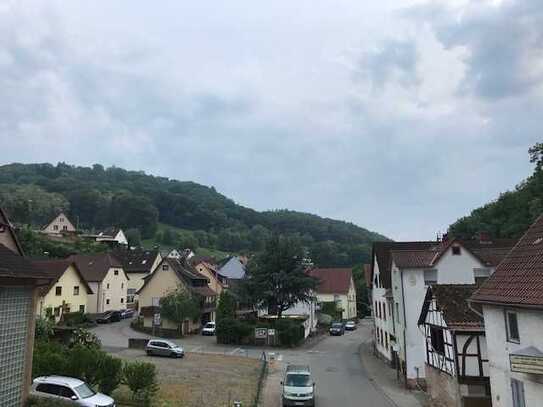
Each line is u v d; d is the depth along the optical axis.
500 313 17.45
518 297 15.74
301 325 53.59
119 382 22.33
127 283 78.19
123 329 58.38
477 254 32.38
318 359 42.75
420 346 30.83
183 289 58.72
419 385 30.08
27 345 15.86
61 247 89.56
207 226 170.62
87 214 160.38
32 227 116.56
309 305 65.25
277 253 54.25
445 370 22.73
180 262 70.00
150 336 53.41
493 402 18.05
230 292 55.78
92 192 165.00
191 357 40.47
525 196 64.12
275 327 51.53
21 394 15.52
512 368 14.88
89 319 60.50
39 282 16.44
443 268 31.66
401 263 32.31
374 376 34.72
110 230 125.12
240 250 153.50
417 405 25.88
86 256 74.00
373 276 47.25
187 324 59.06
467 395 20.89
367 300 101.88
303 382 25.47
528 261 17.50
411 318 31.30
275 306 54.81
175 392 25.36
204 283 70.56
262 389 28.78
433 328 24.47
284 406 24.73
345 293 84.25
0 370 14.48
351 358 43.81
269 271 53.84
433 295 23.58
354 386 31.02
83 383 19.36
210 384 28.36
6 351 14.79
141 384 21.94
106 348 43.12
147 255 89.88
